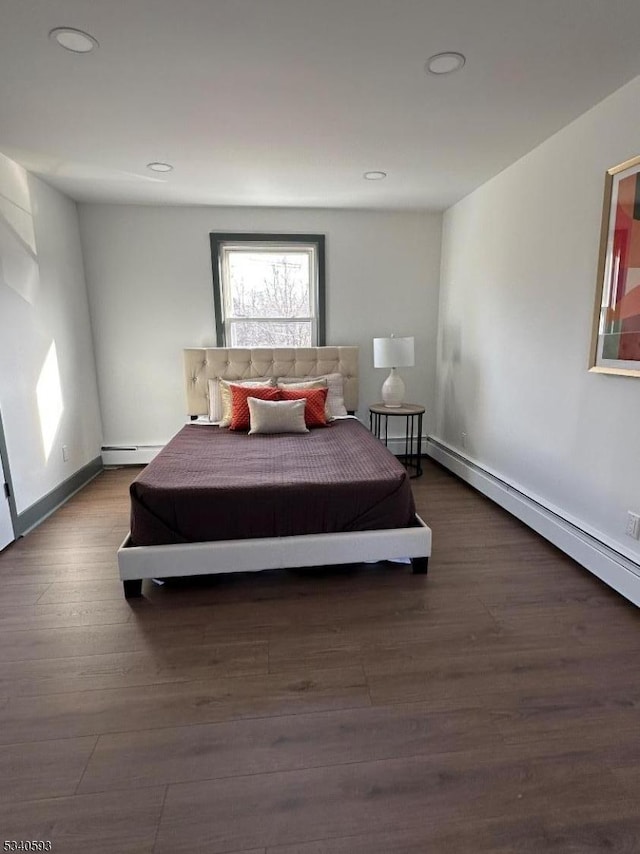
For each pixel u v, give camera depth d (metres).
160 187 3.49
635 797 1.25
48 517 3.20
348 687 1.64
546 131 2.56
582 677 1.68
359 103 2.24
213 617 2.05
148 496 2.19
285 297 4.32
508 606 2.11
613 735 1.44
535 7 1.59
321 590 2.26
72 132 2.54
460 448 4.03
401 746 1.40
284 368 4.21
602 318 2.25
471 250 3.69
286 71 1.96
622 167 2.08
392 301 4.40
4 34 1.69
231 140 2.65
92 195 3.67
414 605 2.13
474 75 2.01
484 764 1.34
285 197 3.78
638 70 1.98
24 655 1.81
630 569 2.12
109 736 1.44
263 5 1.56
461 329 3.92
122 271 4.05
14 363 2.88
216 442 3.15
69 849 1.13
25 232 3.06
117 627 1.99
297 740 1.42
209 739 1.43
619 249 2.13
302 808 1.22
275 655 1.81
